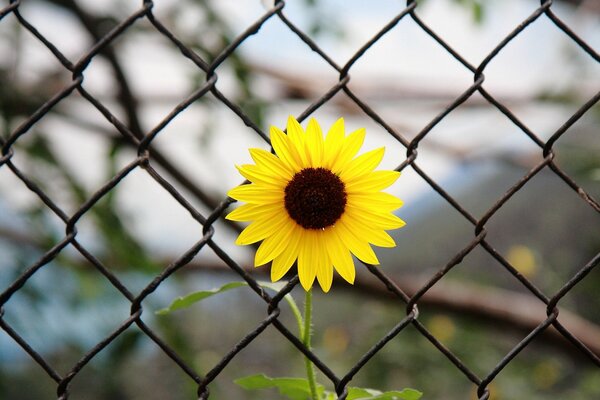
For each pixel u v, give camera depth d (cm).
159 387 502
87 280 335
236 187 94
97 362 338
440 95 391
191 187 325
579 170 375
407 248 652
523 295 561
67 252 326
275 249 95
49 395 462
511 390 524
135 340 336
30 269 90
